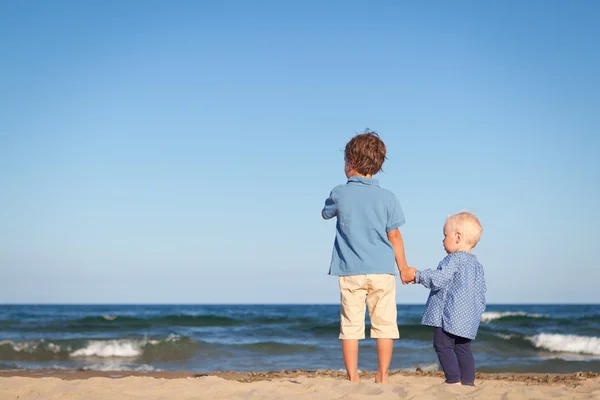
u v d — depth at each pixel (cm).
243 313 4284
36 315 3684
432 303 418
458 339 412
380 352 411
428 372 851
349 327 410
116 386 482
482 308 418
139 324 2533
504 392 362
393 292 412
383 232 412
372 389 366
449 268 412
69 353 1305
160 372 889
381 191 420
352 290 409
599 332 1933
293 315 3662
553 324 2294
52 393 430
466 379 406
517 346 1480
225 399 378
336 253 421
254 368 1109
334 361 1229
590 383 654
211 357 1292
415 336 1739
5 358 1250
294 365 1161
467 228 424
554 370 1058
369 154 422
